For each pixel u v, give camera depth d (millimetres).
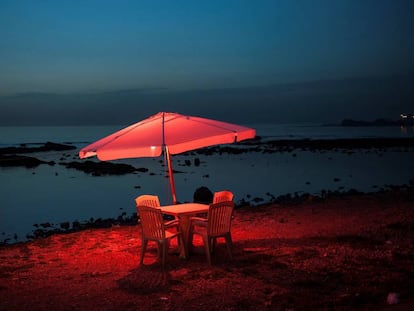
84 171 33781
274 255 7777
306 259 7383
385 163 35312
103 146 7457
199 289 6312
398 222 9648
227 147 59938
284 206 13328
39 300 6238
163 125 7879
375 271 6605
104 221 16016
